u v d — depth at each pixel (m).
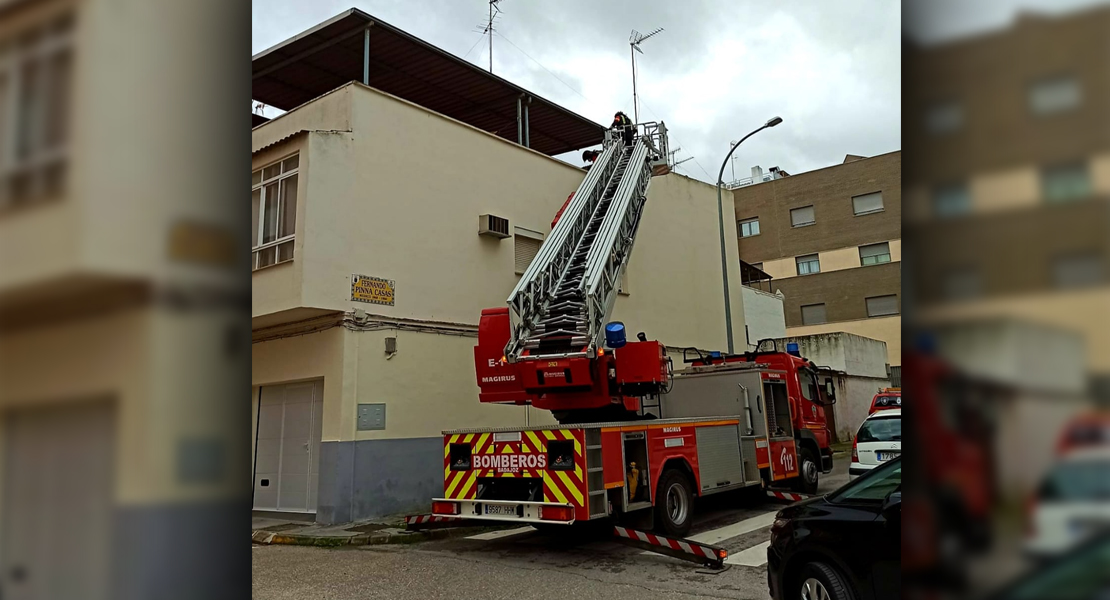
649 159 15.02
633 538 7.75
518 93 17.03
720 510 11.53
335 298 10.98
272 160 11.51
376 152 11.95
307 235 10.70
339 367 10.92
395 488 11.27
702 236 21.33
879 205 40.47
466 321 13.10
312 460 11.50
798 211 43.31
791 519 5.27
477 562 7.93
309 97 17.28
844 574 4.75
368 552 8.80
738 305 22.55
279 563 8.16
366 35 13.43
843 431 26.84
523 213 14.92
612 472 8.21
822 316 40.88
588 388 9.05
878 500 4.74
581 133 19.84
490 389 9.55
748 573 7.02
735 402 11.73
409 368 11.84
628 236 12.16
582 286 9.73
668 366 9.90
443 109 17.95
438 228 12.90
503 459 8.50
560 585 6.73
